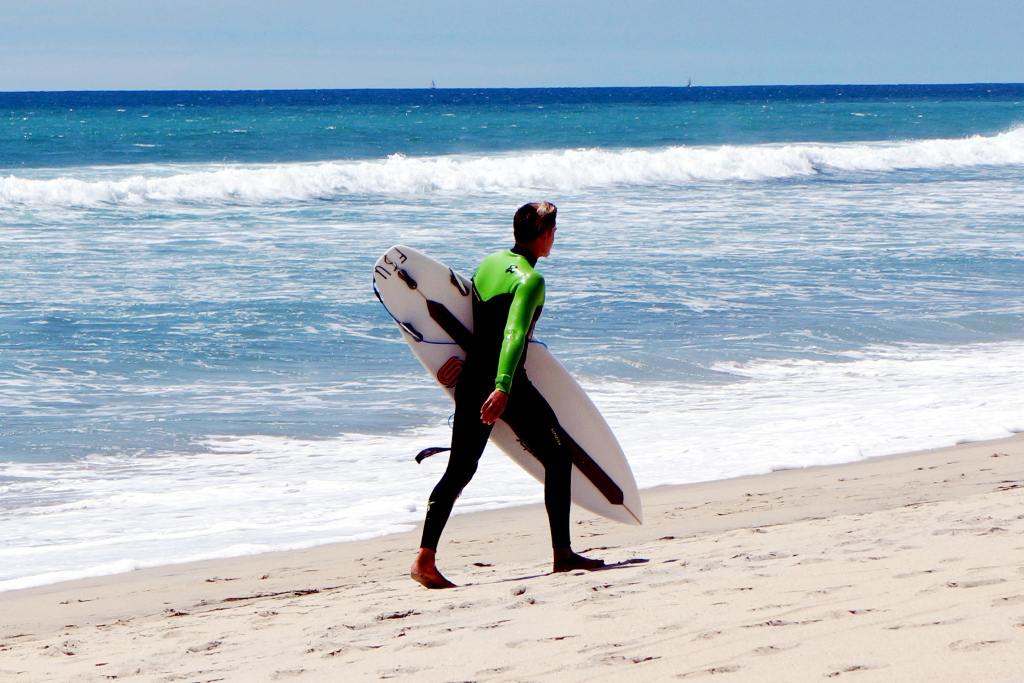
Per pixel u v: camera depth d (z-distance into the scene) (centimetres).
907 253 6862
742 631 1078
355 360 4253
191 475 2859
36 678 1291
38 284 5469
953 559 1379
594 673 983
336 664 1160
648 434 3294
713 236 7544
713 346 4491
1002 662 859
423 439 3266
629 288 5684
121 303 5091
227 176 8962
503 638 1177
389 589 1712
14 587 1972
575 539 2162
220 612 1677
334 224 7762
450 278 1619
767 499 2473
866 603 1153
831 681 868
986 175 11850
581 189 10225
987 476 2562
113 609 1786
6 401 3559
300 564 2081
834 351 4462
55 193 8244
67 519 2467
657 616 1200
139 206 8356
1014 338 4722
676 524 2242
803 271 6250
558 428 1620
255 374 4022
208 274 5853
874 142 16725
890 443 3116
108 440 3166
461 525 2391
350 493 2703
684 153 11412
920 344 4600
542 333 4709
